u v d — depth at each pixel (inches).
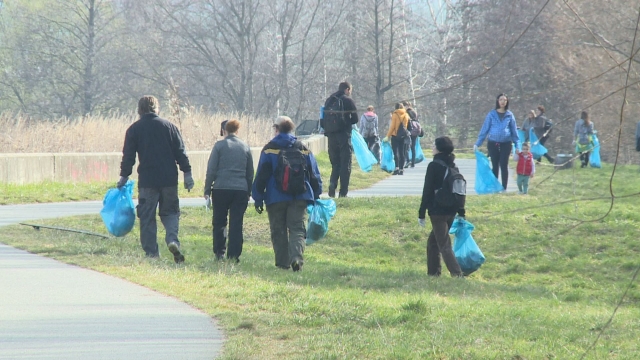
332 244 2128.4
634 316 1310.3
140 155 1615.4
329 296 1275.8
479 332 1083.9
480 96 7130.9
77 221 2084.2
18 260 1533.0
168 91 4301.2
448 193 1630.2
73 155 3149.6
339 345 971.3
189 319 1094.4
